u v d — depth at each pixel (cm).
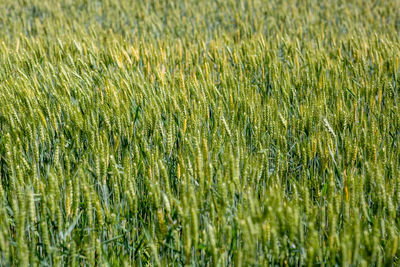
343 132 342
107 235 277
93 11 1115
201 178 249
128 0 1241
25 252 213
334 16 1098
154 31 875
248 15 1009
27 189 227
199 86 457
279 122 367
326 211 297
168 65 583
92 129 335
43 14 1088
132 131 345
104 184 276
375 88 432
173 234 243
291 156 363
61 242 260
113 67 557
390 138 377
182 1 1268
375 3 1273
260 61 547
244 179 264
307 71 509
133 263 275
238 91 434
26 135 302
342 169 335
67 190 248
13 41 789
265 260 226
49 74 470
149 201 284
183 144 331
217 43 691
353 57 648
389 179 298
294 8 1071
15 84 397
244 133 376
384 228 249
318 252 229
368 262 213
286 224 218
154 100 351
